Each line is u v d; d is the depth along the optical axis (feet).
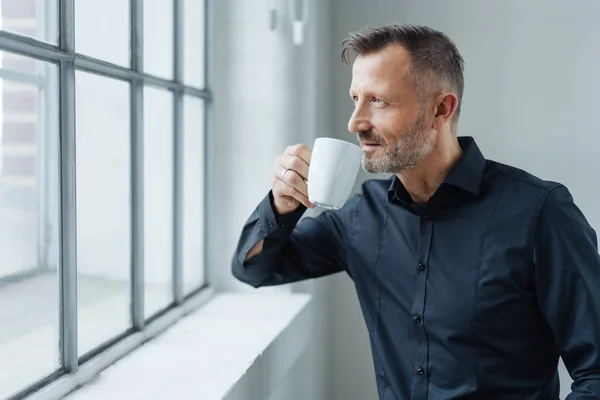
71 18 3.62
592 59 6.31
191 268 5.94
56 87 3.65
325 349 6.95
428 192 4.05
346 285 7.05
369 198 4.45
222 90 6.12
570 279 3.60
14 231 4.80
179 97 5.32
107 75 4.11
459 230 3.91
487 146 6.61
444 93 3.70
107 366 4.14
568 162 6.44
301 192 3.81
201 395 3.67
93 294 4.73
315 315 6.41
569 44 6.35
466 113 6.64
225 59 6.09
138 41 4.50
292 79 6.03
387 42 3.58
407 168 3.70
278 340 4.96
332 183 3.34
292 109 6.06
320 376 6.72
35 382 3.48
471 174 3.91
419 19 6.67
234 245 6.20
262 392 4.58
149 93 5.10
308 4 5.93
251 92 6.07
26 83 3.98
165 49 5.24
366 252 4.31
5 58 3.83
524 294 3.75
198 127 5.97
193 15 5.83
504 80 6.52
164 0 5.17
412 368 4.01
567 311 3.61
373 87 3.56
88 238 4.84
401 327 4.09
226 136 6.13
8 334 3.84
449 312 3.83
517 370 3.78
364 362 7.06
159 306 5.31
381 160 3.65
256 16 6.02
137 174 4.55
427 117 3.67
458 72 3.82
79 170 4.79
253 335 4.90
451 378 3.85
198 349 4.54
